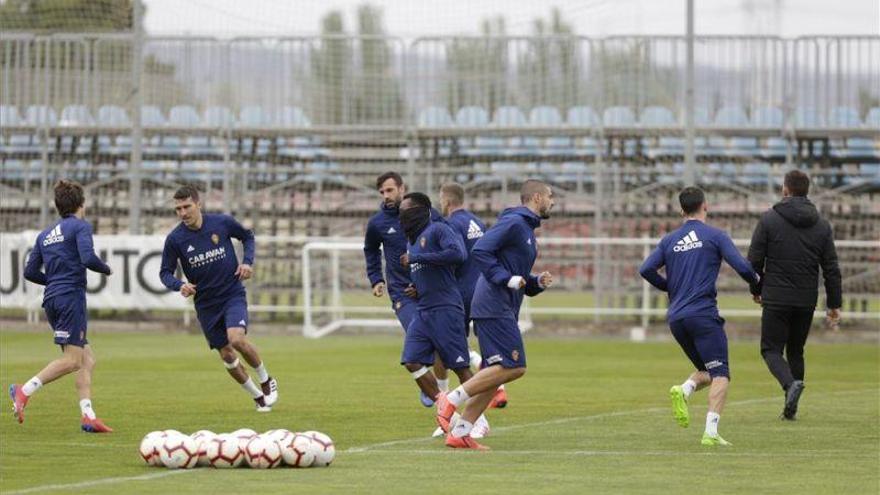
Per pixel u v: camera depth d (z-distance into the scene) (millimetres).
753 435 24000
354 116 58625
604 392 31953
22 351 43531
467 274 26828
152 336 50125
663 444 22719
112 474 19031
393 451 21734
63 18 59438
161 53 57125
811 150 54844
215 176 56531
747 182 54562
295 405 28859
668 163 55438
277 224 55938
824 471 19547
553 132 55656
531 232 22078
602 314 52281
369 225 27750
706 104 56031
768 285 26938
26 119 57062
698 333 22641
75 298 24797
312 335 50406
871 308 57688
